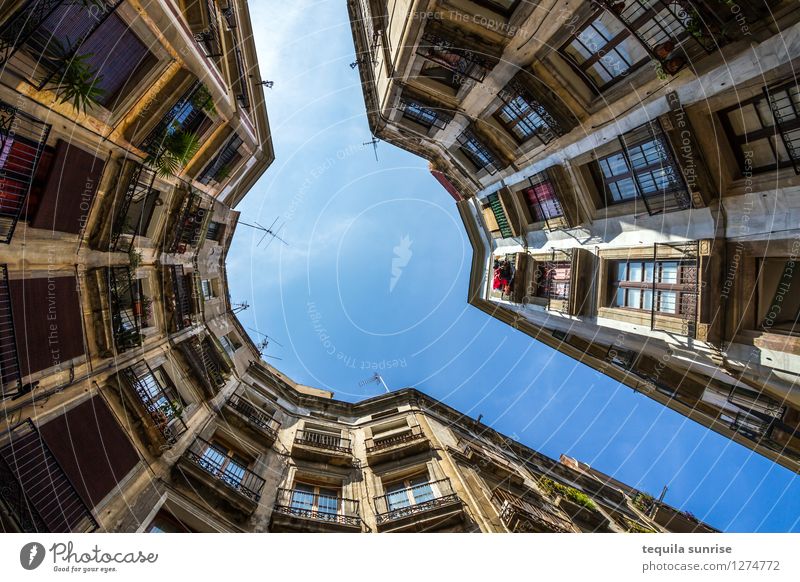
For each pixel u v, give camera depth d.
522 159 15.27
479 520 12.55
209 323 19.38
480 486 14.80
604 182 12.56
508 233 18.91
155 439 11.12
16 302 7.81
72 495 7.97
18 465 7.38
